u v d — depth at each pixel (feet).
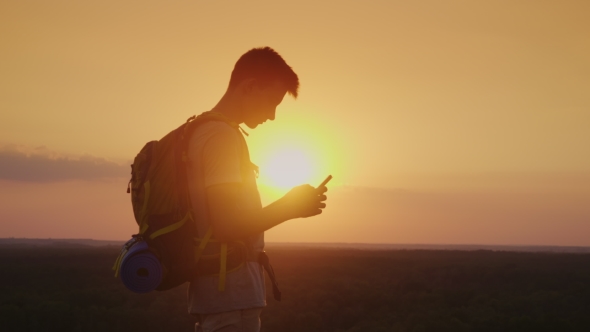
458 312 106.32
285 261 257.34
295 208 5.60
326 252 430.61
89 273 184.34
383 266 246.47
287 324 94.94
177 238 5.67
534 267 249.14
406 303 123.75
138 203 5.89
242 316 5.76
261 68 6.19
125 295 115.34
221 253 5.65
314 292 127.85
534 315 110.52
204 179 5.69
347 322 102.01
